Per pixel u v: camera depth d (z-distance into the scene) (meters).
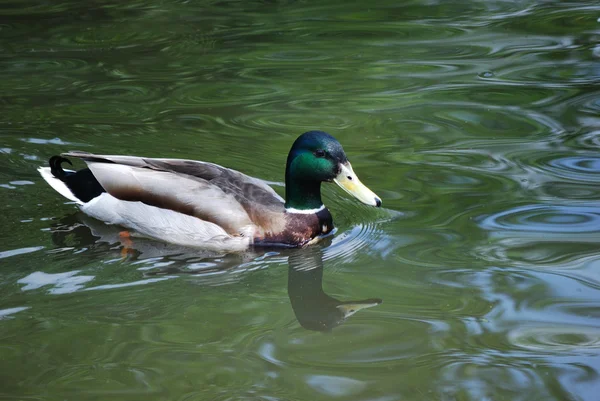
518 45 19.00
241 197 11.52
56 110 15.26
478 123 15.06
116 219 11.81
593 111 15.44
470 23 20.64
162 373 8.26
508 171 13.26
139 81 16.77
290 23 20.66
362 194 11.34
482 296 9.77
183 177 11.66
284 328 9.21
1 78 16.66
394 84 16.86
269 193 11.85
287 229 11.41
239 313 9.57
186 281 10.40
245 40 19.33
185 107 15.62
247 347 8.79
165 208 11.49
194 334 9.05
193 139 14.24
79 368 8.34
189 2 22.33
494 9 21.78
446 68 17.66
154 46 18.80
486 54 18.44
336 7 22.03
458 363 8.44
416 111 15.56
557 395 7.90
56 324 9.20
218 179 11.74
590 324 9.11
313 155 11.34
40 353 8.60
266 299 9.94
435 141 14.34
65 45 18.69
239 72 17.39
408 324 9.23
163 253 11.23
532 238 11.16
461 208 12.12
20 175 12.89
